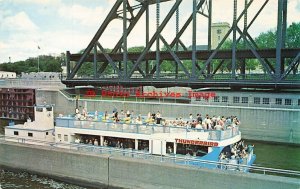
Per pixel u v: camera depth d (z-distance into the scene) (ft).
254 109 122.42
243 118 124.67
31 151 87.40
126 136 77.82
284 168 88.38
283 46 143.64
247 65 307.78
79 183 79.00
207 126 73.36
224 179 62.28
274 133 119.03
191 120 83.82
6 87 190.60
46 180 82.69
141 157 75.97
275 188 57.62
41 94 180.65
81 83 181.98
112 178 74.54
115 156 75.51
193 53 146.41
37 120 95.86
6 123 174.50
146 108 147.95
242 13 139.85
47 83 218.59
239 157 72.23
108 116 88.63
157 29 155.43
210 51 153.89
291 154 103.09
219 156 68.69
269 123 119.85
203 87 147.95
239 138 76.23
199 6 154.81
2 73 337.93
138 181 71.41
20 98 182.29
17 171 89.92
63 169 81.66
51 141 90.89
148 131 75.41
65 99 174.40
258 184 59.21
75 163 79.66
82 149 83.25
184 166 66.95
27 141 93.71
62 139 87.30
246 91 138.92
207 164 68.23
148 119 82.38
